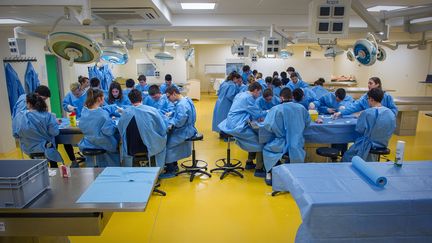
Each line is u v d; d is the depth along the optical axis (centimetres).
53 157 333
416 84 830
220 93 568
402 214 161
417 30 521
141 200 158
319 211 157
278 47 420
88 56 233
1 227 161
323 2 293
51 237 203
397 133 604
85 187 176
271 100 410
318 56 1315
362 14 347
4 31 503
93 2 313
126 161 328
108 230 267
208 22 524
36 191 161
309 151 385
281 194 335
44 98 337
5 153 503
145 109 313
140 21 444
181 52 991
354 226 161
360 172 196
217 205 312
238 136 362
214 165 436
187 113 361
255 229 267
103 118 317
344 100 457
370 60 334
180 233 262
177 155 380
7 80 524
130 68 1051
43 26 501
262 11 497
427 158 465
